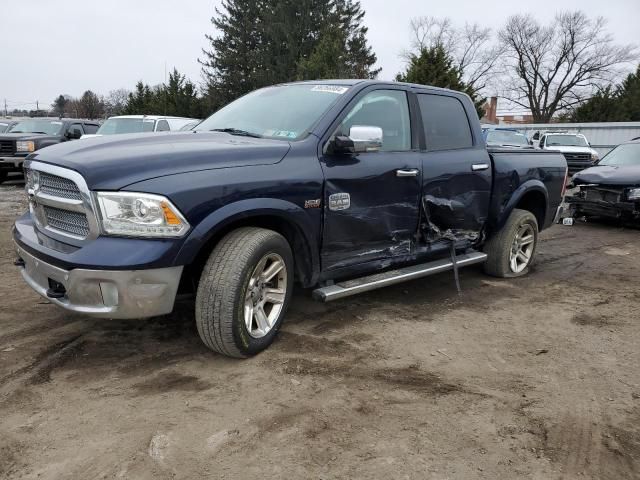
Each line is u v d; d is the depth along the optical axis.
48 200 3.35
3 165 13.65
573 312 4.88
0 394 3.03
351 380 3.33
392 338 4.06
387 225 4.34
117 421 2.79
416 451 2.62
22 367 3.36
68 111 69.69
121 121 14.16
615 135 27.14
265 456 2.54
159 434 2.68
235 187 3.30
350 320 4.41
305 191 3.67
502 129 18.58
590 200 9.95
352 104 4.14
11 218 9.13
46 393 3.05
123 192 3.00
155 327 4.04
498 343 4.07
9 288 4.96
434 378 3.42
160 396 3.05
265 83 40.69
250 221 3.60
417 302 5.01
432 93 4.98
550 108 57.97
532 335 4.27
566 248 8.05
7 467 2.40
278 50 40.69
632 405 3.16
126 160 3.13
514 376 3.50
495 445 2.70
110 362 3.46
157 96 38.06
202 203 3.15
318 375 3.38
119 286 2.99
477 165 5.16
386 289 5.36
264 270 3.58
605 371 3.62
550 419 2.97
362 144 3.88
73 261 3.01
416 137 4.64
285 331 4.09
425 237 4.75
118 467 2.42
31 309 4.37
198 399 3.04
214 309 3.29
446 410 3.02
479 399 3.16
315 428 2.78
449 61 26.22
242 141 3.73
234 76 43.25
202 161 3.28
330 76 31.50
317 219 3.79
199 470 2.42
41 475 2.35
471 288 5.55
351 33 47.56
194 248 3.14
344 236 4.03
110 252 2.98
